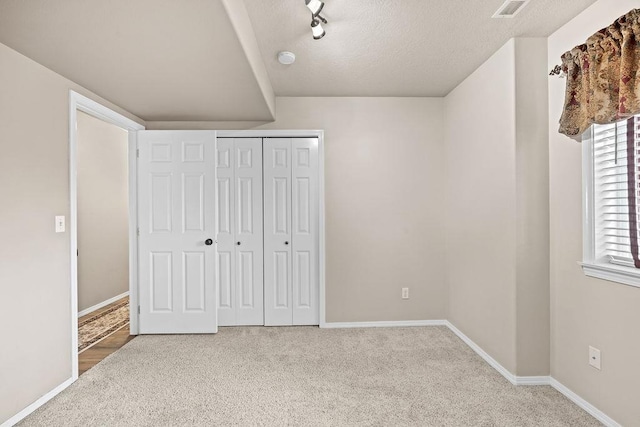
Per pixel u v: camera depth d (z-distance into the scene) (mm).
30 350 2219
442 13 2176
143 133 3615
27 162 2213
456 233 3539
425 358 2971
